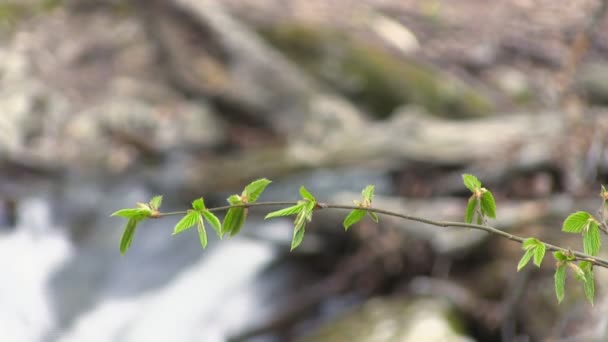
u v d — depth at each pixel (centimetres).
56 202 386
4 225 384
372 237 291
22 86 417
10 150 392
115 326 328
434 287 270
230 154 402
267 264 328
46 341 323
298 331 292
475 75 425
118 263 355
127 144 401
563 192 287
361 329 258
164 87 428
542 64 420
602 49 395
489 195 103
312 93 405
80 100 419
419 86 407
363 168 338
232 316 311
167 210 371
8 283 348
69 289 345
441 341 238
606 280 226
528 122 327
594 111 312
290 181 349
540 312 239
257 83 409
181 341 312
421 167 328
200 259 348
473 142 326
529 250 102
